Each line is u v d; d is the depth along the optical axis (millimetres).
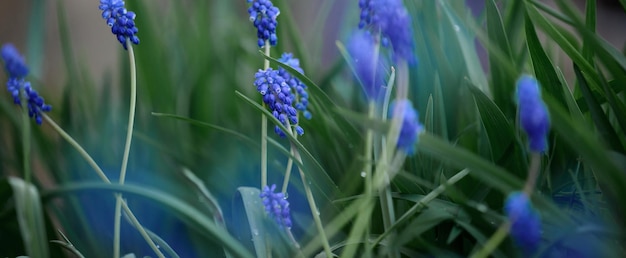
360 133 1161
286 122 1059
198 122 1147
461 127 1216
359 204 1067
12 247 1194
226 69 1439
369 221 1116
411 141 970
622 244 1033
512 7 1232
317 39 1547
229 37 1497
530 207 970
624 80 1060
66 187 1049
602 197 1088
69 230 1222
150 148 1334
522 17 1235
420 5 1241
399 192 1117
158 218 1214
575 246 1036
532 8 1108
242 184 1275
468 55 1230
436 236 1124
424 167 1148
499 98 1183
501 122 1105
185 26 1486
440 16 1297
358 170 1150
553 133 1117
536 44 1113
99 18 2256
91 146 1361
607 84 1076
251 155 1289
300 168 1055
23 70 1049
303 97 1110
